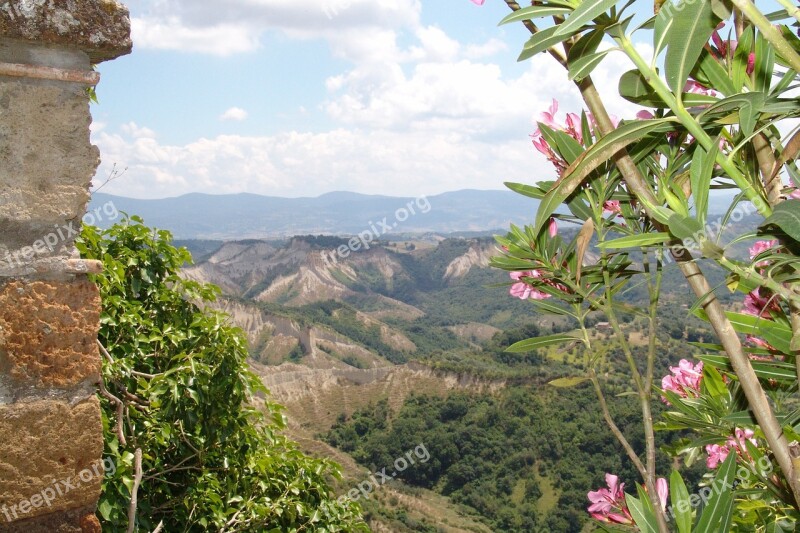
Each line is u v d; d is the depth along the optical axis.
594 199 1.13
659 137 1.00
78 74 1.05
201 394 3.78
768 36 0.78
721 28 1.04
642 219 1.15
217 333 4.03
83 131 1.07
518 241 1.20
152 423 3.53
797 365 0.95
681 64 0.85
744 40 0.96
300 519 4.46
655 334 1.01
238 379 4.02
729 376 1.35
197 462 3.95
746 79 0.98
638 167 1.07
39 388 1.06
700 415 1.37
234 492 4.06
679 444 1.68
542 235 1.17
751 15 0.78
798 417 0.94
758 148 0.99
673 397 1.38
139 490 3.53
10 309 1.03
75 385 1.09
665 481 1.06
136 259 4.06
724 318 0.88
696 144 1.01
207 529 3.90
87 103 1.07
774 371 1.03
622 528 1.16
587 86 0.96
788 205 0.78
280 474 4.43
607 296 1.07
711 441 1.39
